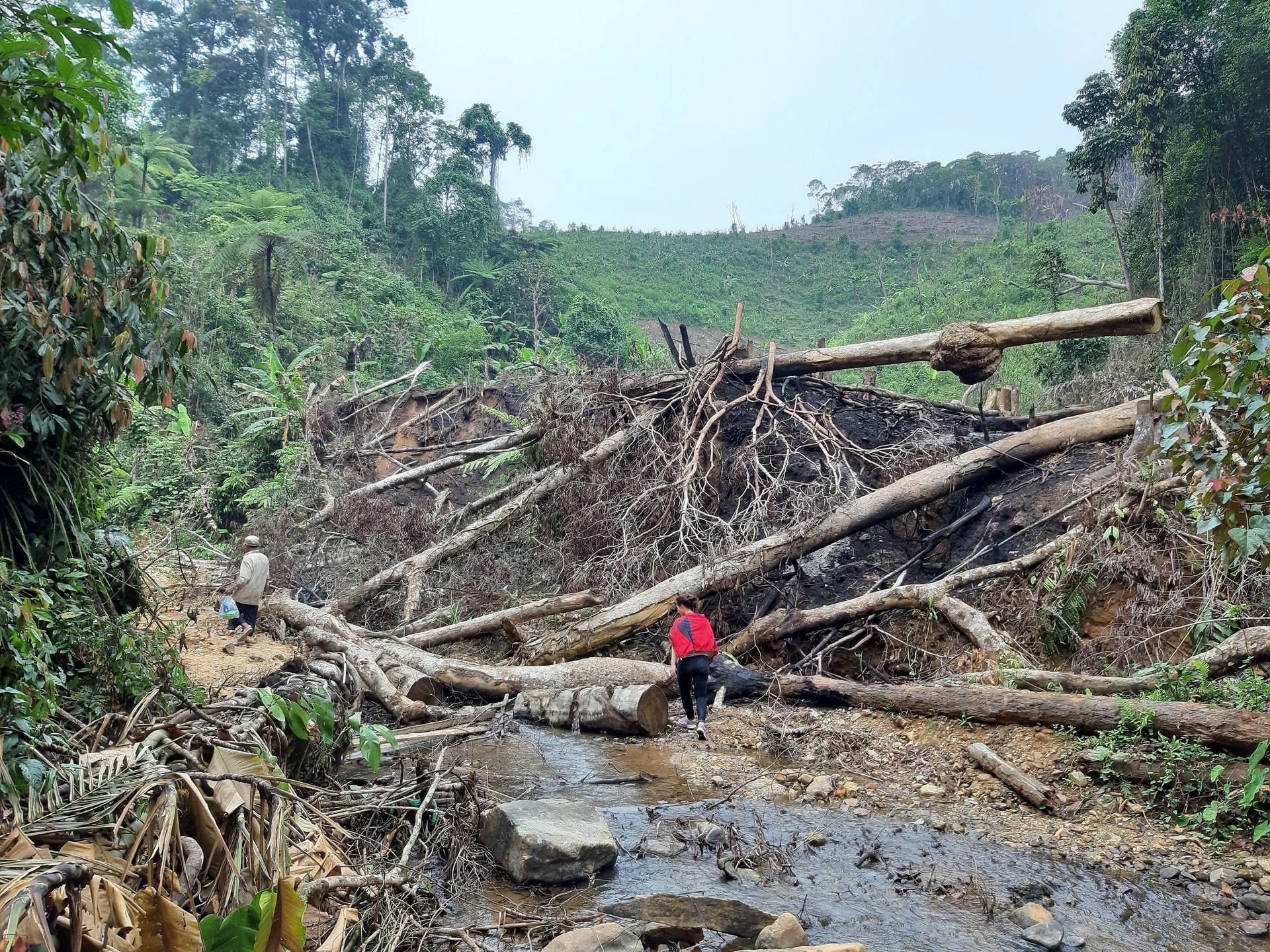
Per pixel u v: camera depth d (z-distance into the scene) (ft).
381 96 216.74
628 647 32.19
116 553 18.94
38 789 10.29
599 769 21.30
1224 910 14.03
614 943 11.68
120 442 54.44
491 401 59.21
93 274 14.42
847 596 32.58
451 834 15.17
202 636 32.07
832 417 39.86
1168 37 74.43
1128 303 31.81
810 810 18.76
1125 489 26.73
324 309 106.32
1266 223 69.15
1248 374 13.92
